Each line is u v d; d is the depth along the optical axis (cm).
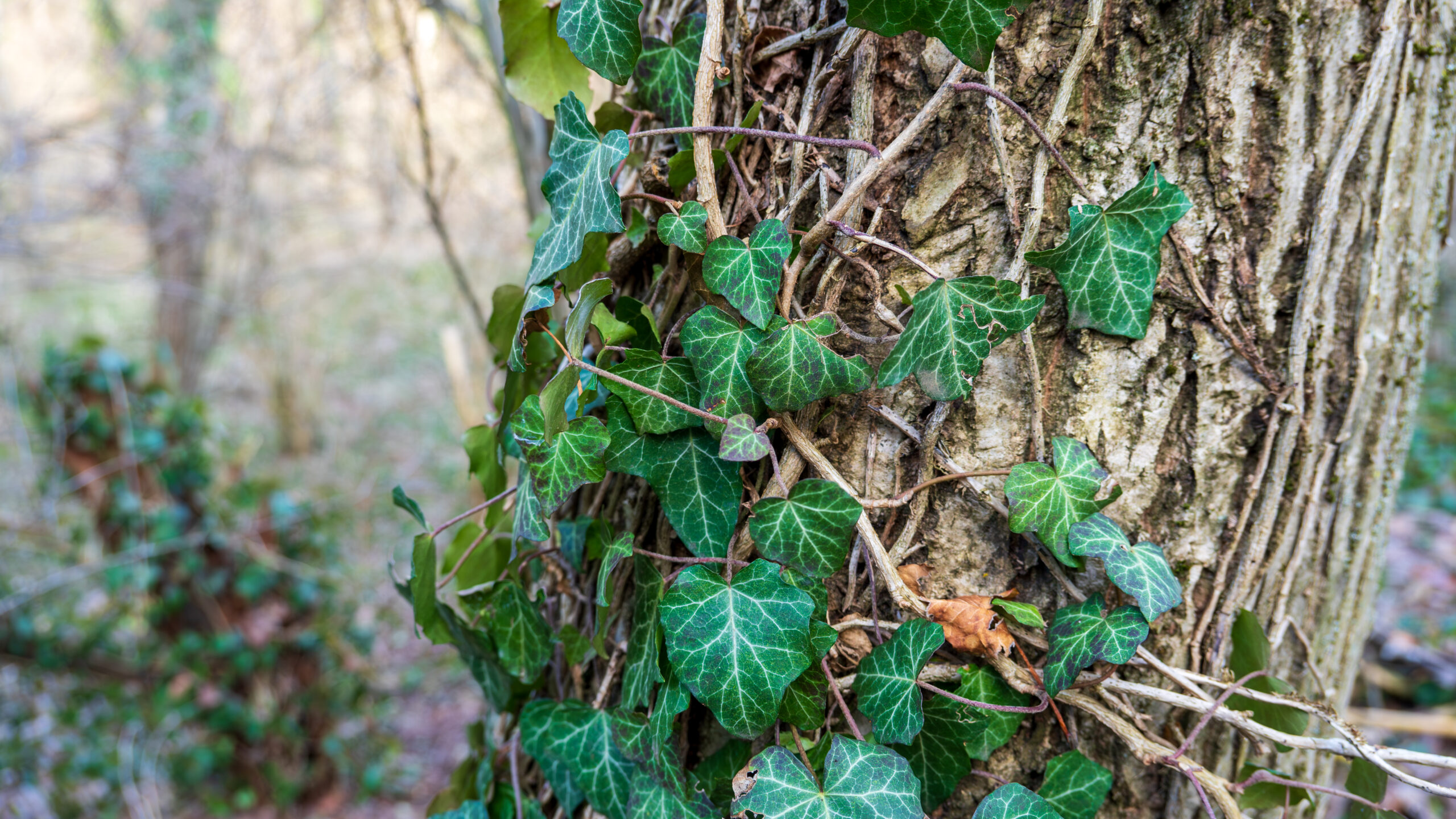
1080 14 45
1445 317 349
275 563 162
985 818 45
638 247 50
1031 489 45
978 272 46
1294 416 47
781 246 45
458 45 109
